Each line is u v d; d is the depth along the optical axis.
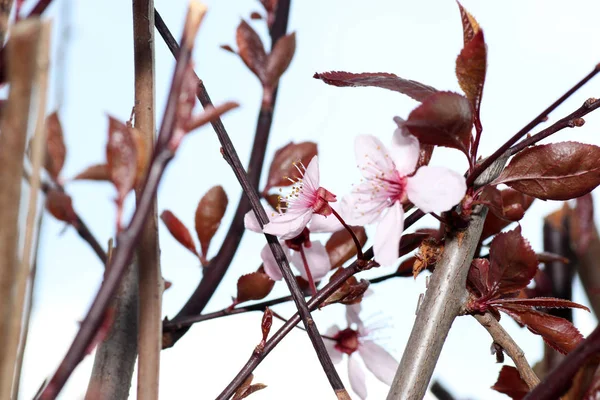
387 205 0.33
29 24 0.26
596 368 0.30
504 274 0.33
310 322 0.33
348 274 0.34
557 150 0.33
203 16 0.28
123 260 0.27
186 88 0.28
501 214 0.33
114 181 0.29
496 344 0.35
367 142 0.33
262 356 0.33
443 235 0.34
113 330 0.33
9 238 0.27
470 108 0.31
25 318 0.27
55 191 0.29
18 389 0.27
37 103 0.27
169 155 0.27
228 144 0.35
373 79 0.33
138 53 0.32
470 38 0.33
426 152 0.33
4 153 0.26
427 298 0.33
